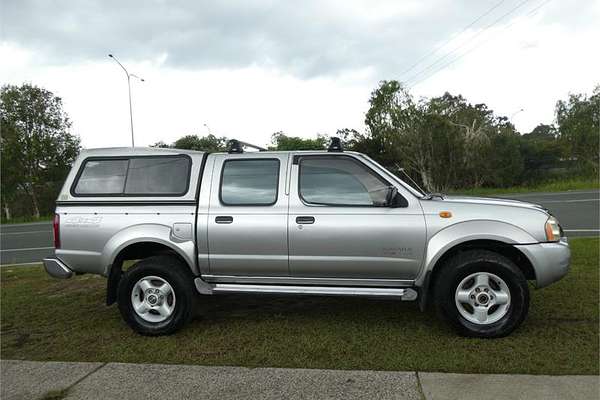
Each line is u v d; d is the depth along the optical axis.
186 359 3.97
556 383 3.28
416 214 4.32
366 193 4.49
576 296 5.26
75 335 4.68
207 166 4.79
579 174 30.12
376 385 3.35
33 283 7.23
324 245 4.41
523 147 31.05
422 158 31.19
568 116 32.12
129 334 4.67
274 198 4.58
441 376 3.46
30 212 37.19
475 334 4.16
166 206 4.69
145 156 4.88
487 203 4.38
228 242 4.55
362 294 4.38
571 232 9.86
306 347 4.14
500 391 3.19
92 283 7.09
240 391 3.34
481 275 4.18
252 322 4.89
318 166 4.61
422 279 4.32
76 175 4.91
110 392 3.39
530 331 4.30
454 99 35.22
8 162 33.25
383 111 32.28
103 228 4.71
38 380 3.63
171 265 4.61
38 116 34.47
